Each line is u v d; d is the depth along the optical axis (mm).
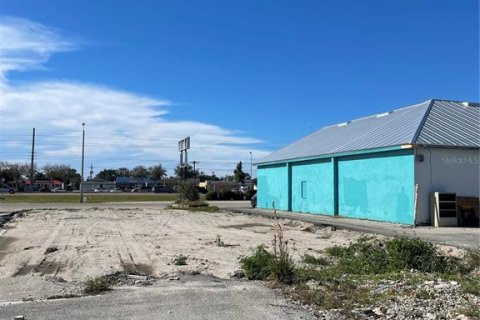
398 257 12430
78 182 168750
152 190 135375
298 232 24062
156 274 12484
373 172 29109
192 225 28156
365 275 11172
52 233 23297
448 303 7957
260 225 28203
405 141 26156
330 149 34125
